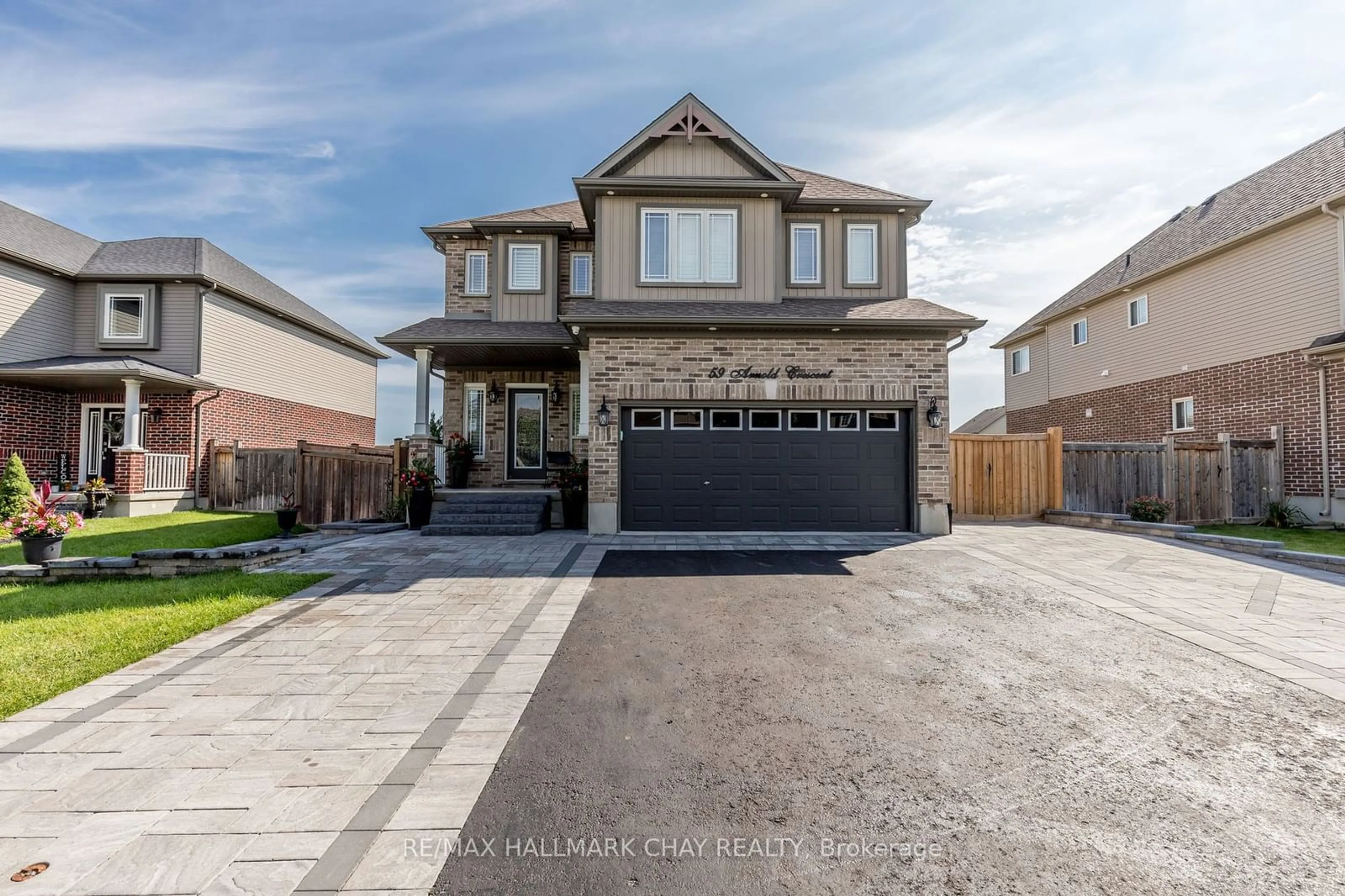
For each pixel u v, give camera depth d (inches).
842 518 433.1
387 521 494.3
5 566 302.8
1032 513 509.7
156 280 617.3
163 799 109.7
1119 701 156.3
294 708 148.6
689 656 187.3
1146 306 671.8
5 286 569.9
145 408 616.4
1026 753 129.4
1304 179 536.7
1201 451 499.8
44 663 173.8
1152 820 106.4
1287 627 216.1
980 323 414.9
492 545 380.8
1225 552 357.1
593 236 561.3
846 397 427.2
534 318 563.5
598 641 200.4
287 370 767.7
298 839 99.0
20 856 93.9
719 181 445.4
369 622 219.3
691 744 132.6
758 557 339.3
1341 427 468.4
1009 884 90.2
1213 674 173.6
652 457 428.8
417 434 494.6
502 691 160.1
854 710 150.2
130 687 160.4
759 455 431.2
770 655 188.5
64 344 613.3
